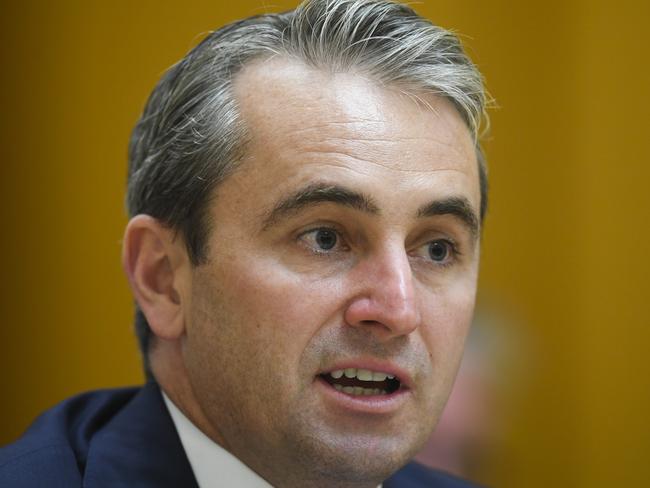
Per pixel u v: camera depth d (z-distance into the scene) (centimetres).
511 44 1270
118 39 1140
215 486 542
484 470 1106
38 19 1134
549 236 1285
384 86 514
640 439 1277
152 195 556
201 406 542
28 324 1125
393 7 536
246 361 504
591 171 1286
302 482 522
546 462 1294
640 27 1286
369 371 503
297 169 493
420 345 514
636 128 1285
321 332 495
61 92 1134
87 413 598
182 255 540
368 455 501
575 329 1280
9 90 1126
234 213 507
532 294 1280
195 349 532
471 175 540
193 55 556
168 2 1136
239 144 508
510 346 1238
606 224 1288
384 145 501
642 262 1281
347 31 519
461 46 552
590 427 1285
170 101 554
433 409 528
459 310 536
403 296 486
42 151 1131
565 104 1286
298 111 501
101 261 1136
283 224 496
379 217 495
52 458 529
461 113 540
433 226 521
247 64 526
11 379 1120
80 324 1131
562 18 1284
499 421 1182
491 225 1279
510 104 1274
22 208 1127
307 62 515
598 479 1281
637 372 1276
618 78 1288
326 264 500
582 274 1285
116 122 1138
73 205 1134
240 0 1117
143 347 605
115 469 526
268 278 496
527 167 1282
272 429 503
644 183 1283
